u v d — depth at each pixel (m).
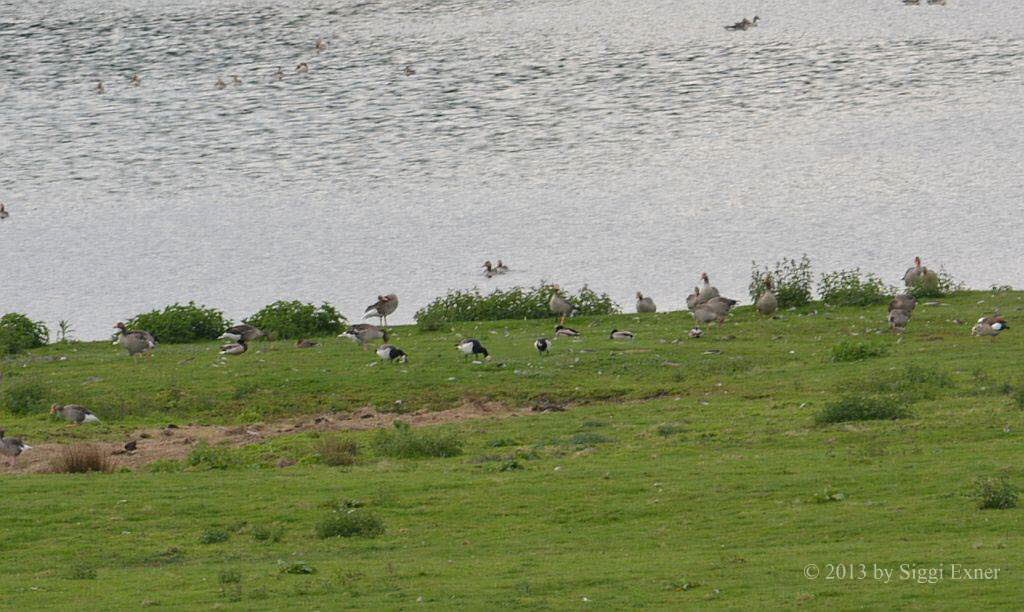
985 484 39.84
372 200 128.62
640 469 45.62
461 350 67.19
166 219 123.44
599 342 70.50
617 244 110.25
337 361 68.06
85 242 115.94
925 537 36.75
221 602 32.84
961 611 30.14
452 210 123.88
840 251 105.25
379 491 44.34
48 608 32.75
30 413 61.62
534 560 36.44
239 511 42.94
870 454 46.06
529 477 45.44
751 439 49.78
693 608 31.16
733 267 101.81
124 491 45.34
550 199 126.94
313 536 40.44
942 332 69.31
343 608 32.09
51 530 41.34
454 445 51.47
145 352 72.44
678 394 60.19
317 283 101.56
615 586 33.31
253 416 60.22
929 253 103.38
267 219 122.44
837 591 32.03
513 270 103.38
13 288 102.00
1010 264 99.12
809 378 60.66
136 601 33.22
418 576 34.94
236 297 98.31
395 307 80.25
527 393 61.34
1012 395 54.19
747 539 37.75
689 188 129.50
